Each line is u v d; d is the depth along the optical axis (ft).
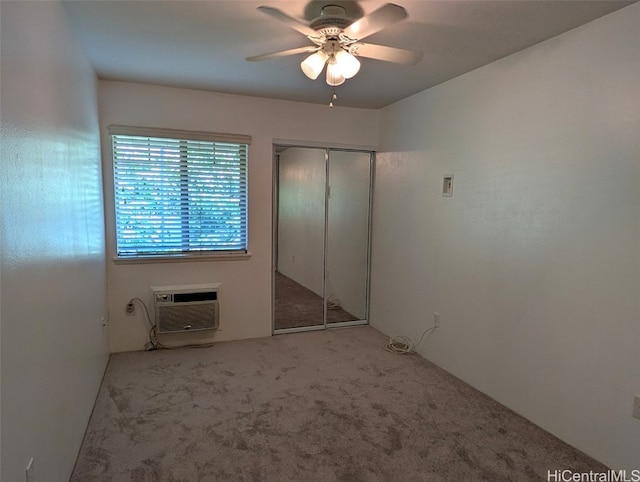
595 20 6.89
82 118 8.20
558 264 7.72
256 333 13.41
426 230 11.64
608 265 6.84
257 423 8.14
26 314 4.51
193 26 7.38
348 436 7.76
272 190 13.16
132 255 11.92
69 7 6.57
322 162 13.91
